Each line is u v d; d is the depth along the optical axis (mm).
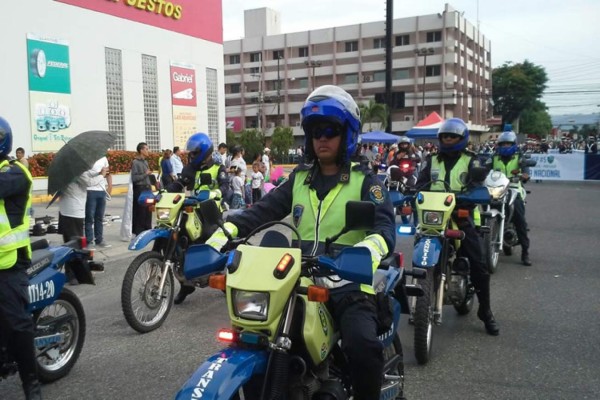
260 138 47625
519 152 9523
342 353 2932
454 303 5785
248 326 2385
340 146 3021
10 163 3820
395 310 3371
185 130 27859
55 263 4434
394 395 3344
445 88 66250
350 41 72250
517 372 4672
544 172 26734
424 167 6078
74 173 7508
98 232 10188
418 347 4766
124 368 4824
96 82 22828
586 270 8336
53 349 4562
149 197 6262
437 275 5156
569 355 5035
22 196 3834
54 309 4719
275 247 2641
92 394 4312
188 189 7031
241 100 78250
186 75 27766
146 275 5969
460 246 5496
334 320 2850
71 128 21672
